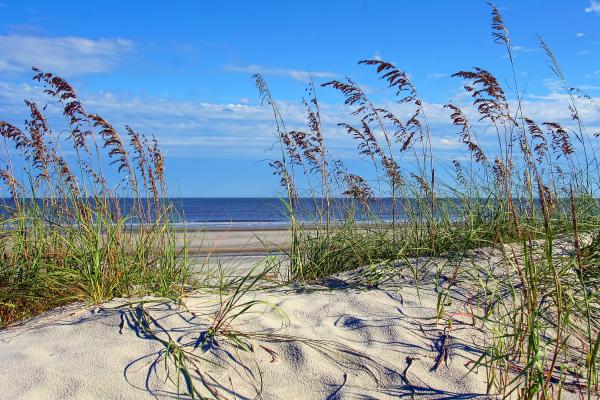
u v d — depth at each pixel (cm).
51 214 538
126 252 508
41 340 373
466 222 573
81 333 380
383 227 603
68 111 531
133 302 421
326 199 601
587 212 603
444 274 482
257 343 368
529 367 326
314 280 522
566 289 402
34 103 541
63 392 314
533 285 329
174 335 374
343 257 567
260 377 338
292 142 602
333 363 354
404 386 335
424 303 432
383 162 622
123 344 363
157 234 527
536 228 543
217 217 4234
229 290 480
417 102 585
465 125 610
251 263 773
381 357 362
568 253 486
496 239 530
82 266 472
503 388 334
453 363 357
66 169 530
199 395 315
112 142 523
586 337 392
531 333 314
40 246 509
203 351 357
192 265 583
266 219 3147
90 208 514
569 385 338
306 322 406
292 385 335
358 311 422
